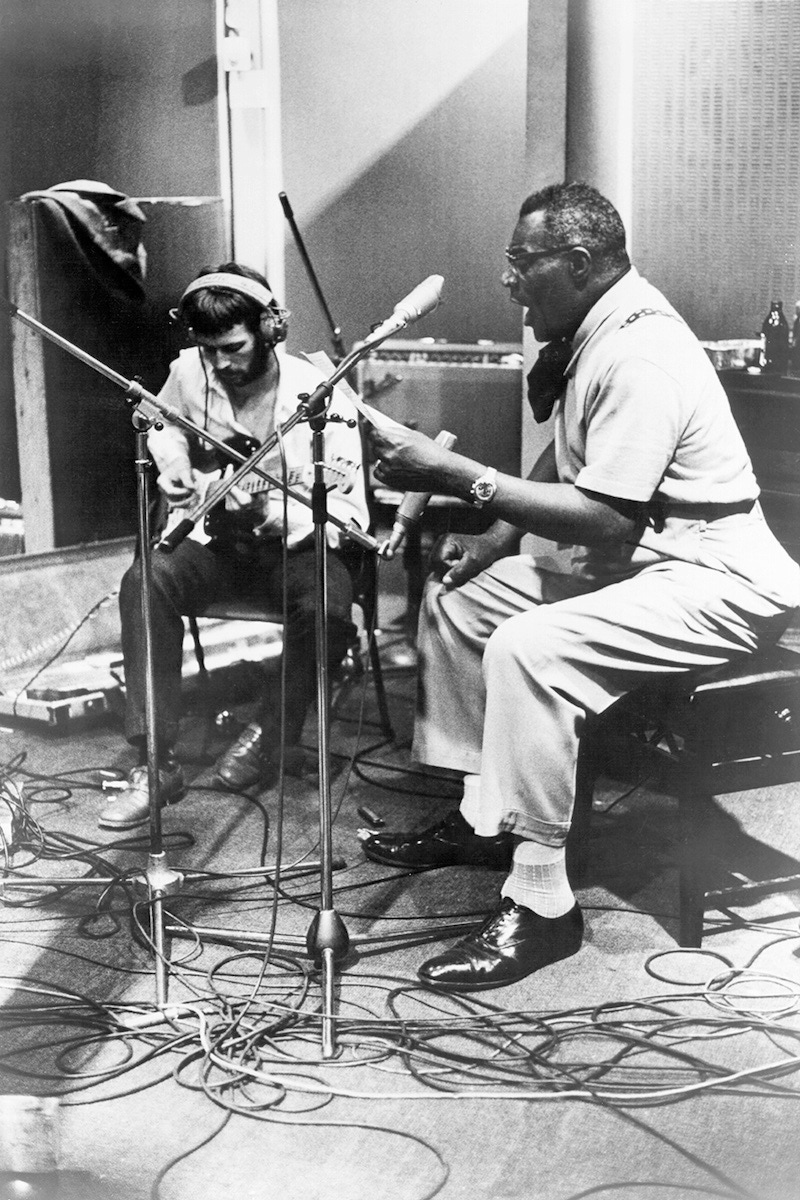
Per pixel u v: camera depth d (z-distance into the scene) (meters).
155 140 4.96
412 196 5.23
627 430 2.64
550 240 2.73
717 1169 2.03
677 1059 2.34
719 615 2.70
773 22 4.26
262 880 3.06
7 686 4.09
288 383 3.51
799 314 4.19
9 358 4.81
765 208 4.41
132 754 3.87
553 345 2.88
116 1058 2.34
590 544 2.71
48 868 3.11
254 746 3.60
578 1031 2.42
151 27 4.88
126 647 3.41
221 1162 2.06
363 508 3.63
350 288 5.30
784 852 3.18
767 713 2.69
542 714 2.59
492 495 2.65
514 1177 2.02
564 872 2.67
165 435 3.54
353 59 5.13
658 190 4.50
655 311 2.73
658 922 2.85
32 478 4.56
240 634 4.47
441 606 3.04
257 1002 2.50
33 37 4.86
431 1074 2.29
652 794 3.54
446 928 2.81
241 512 3.51
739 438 2.81
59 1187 2.00
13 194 4.96
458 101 5.12
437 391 4.73
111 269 4.54
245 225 5.09
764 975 2.60
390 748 3.90
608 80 4.27
